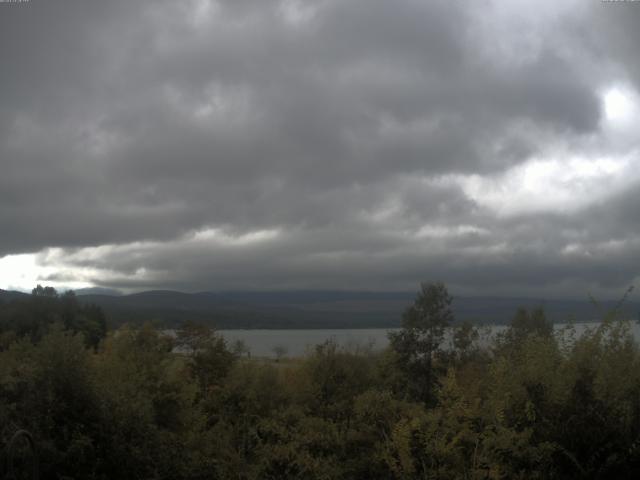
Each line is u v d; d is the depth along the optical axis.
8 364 9.24
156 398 11.13
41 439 7.70
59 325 9.27
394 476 9.55
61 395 8.41
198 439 10.97
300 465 10.22
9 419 7.65
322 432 11.25
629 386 8.28
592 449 7.91
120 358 11.65
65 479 7.66
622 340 8.98
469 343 17.31
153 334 12.77
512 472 7.98
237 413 13.59
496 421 8.41
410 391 16.30
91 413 8.50
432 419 9.03
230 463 10.58
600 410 8.03
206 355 14.79
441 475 8.43
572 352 8.80
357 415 11.26
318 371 15.27
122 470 8.45
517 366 9.11
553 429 8.07
